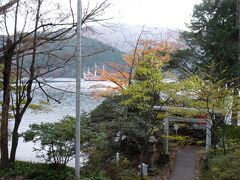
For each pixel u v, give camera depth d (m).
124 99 16.91
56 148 12.00
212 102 15.60
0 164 11.19
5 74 10.68
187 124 22.25
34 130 11.31
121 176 14.27
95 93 19.55
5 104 10.95
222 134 16.98
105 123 15.00
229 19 22.05
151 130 16.45
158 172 17.88
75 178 9.81
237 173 11.73
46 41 10.90
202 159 19.56
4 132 11.03
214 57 21.72
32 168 11.12
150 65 15.30
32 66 11.07
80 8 9.59
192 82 15.35
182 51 22.73
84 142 11.79
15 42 10.16
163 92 15.49
